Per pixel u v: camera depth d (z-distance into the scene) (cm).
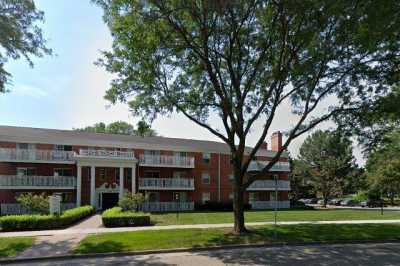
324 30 1588
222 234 1786
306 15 1523
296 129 1867
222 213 3516
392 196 6494
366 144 1902
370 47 1503
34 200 2667
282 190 5116
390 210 4444
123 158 3875
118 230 1995
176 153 4550
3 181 3462
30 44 1706
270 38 1714
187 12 1642
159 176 4428
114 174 4116
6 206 3375
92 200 3681
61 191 3825
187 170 4591
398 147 3259
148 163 4197
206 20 1633
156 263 1243
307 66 1627
